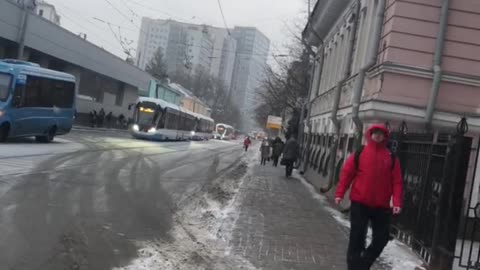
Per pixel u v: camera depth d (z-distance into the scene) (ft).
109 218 30.76
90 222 28.94
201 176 63.36
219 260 23.99
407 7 39.91
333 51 79.77
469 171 36.45
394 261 26.20
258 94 175.63
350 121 51.39
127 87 208.85
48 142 83.82
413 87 39.70
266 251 26.53
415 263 26.23
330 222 37.47
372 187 21.34
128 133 182.29
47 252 22.20
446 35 39.58
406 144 33.17
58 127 85.30
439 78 38.81
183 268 22.00
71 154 66.59
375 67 41.81
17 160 51.70
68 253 22.49
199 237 28.50
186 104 299.58
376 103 39.68
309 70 132.67
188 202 40.45
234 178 65.57
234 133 372.17
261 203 43.42
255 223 33.68
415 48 39.75
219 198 44.04
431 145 27.78
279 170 95.40
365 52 50.44
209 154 122.52
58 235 25.14
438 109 39.22
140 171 59.67
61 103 85.51
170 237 27.89
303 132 109.50
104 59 168.86
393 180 21.58
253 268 23.16
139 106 153.28
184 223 32.09
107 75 174.40
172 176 59.47
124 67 190.80
